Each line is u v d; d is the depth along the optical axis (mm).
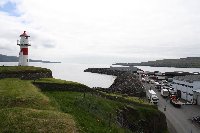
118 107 49719
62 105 37531
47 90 49438
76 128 27641
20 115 28375
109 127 34906
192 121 60750
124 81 118875
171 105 76625
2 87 41844
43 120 27516
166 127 56406
